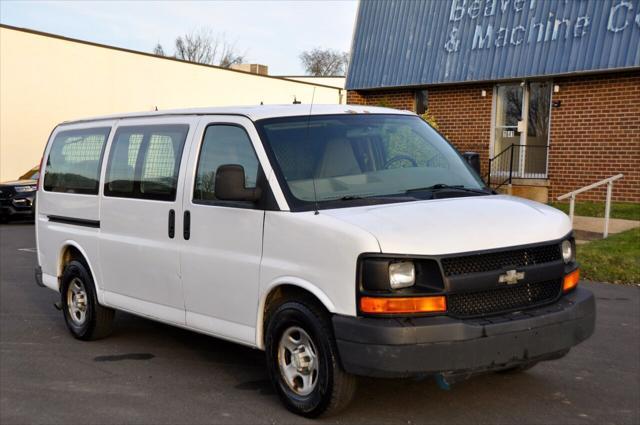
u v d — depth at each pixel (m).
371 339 4.31
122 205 6.49
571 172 16.30
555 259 4.88
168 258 5.89
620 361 6.14
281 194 5.01
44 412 5.25
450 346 4.29
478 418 4.89
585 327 4.88
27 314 8.61
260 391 5.61
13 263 12.52
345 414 4.98
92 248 6.90
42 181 7.91
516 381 5.65
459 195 5.30
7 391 5.75
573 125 16.17
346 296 4.47
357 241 4.42
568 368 5.97
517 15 16.81
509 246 4.61
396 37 19.23
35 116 25.77
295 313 4.83
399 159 5.61
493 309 4.58
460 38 17.83
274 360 5.07
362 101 20.30
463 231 4.53
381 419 4.89
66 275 7.38
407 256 4.36
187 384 5.83
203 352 6.80
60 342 7.29
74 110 26.89
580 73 15.62
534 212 5.05
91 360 6.59
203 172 5.68
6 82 24.95
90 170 7.06
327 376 4.66
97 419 5.08
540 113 17.00
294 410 4.99
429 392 5.41
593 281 9.59
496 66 16.97
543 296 4.83
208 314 5.60
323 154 5.32
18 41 25.16
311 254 4.70
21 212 19.56
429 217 4.63
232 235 5.32
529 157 17.19
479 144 18.06
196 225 5.64
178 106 30.42
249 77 33.16
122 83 28.33
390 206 4.87
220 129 5.64
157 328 7.79
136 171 6.39
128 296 6.49
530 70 16.27
